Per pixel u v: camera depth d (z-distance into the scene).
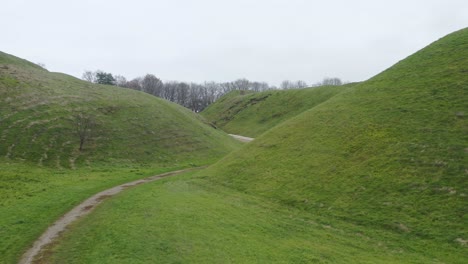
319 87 136.62
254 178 34.00
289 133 41.44
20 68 77.75
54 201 27.56
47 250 17.56
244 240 19.36
